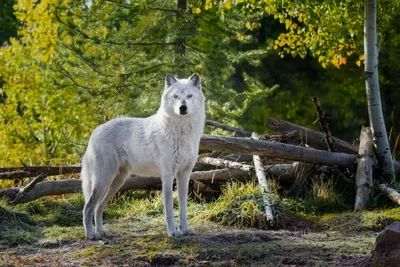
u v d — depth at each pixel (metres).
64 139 21.89
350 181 12.09
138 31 16.56
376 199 11.30
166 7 16.89
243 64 23.47
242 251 8.38
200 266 7.94
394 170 12.48
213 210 10.80
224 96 17.12
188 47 17.39
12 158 21.56
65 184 12.23
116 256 8.41
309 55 23.97
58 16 17.59
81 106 21.14
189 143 9.39
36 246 9.24
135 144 9.58
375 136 12.27
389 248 7.54
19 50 22.95
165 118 9.29
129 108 16.78
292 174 12.34
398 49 22.98
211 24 17.36
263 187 11.09
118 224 10.67
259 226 10.19
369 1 12.13
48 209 11.73
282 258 8.17
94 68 16.97
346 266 7.70
